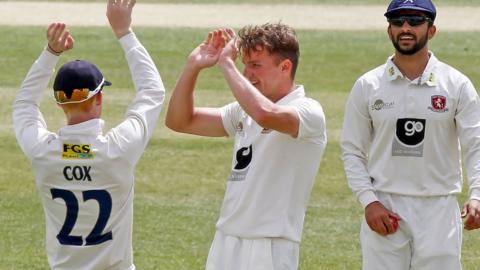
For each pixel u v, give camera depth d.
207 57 19.62
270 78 19.14
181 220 35.62
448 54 63.53
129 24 19.64
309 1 81.69
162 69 60.28
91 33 68.00
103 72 58.44
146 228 34.66
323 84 56.88
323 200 38.03
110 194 18.53
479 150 21.44
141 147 18.73
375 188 22.05
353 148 22.31
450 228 21.72
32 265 30.95
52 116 48.94
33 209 36.75
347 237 34.09
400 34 21.47
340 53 63.78
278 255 18.88
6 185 39.59
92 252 18.64
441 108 21.50
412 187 21.75
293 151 18.94
